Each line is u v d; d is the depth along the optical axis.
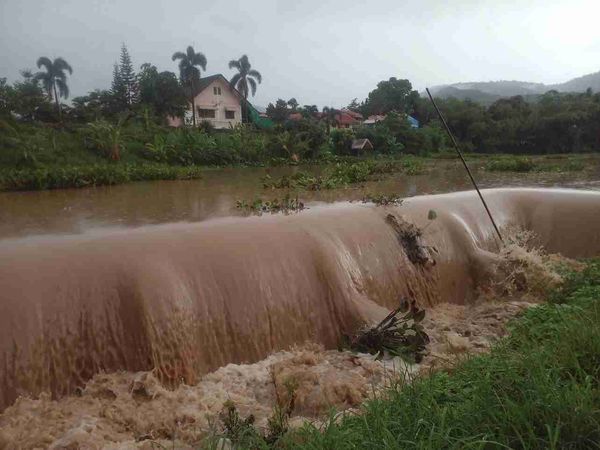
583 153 54.06
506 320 8.85
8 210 13.52
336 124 66.12
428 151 56.19
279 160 39.19
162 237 7.97
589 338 5.34
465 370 5.44
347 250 9.16
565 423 3.80
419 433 4.14
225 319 7.36
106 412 5.91
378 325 7.72
